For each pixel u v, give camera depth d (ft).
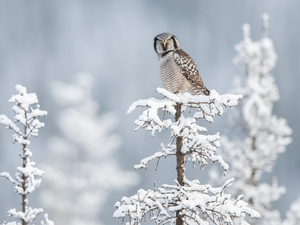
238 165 40.04
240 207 15.79
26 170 16.51
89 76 84.17
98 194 76.84
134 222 16.07
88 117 81.25
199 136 16.52
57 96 83.41
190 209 15.07
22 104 16.72
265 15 44.29
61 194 76.54
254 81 43.14
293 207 37.01
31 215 16.39
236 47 44.91
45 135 175.83
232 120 42.96
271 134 42.09
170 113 17.39
